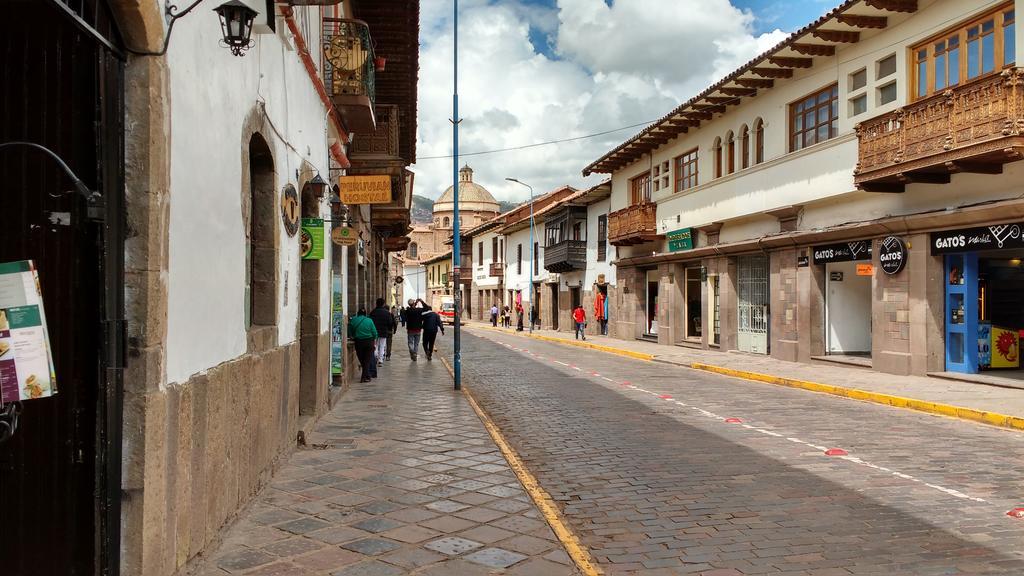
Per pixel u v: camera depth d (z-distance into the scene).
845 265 18.72
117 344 3.46
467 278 65.38
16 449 3.37
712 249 23.03
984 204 12.98
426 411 10.83
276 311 6.55
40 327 3.12
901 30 14.97
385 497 6.05
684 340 26.30
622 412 11.40
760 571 4.56
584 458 7.99
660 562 4.76
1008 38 12.64
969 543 5.04
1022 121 11.55
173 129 3.83
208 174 4.47
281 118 6.80
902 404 11.98
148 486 3.55
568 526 5.56
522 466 7.49
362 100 10.72
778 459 7.85
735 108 21.72
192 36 4.14
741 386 15.26
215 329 4.66
